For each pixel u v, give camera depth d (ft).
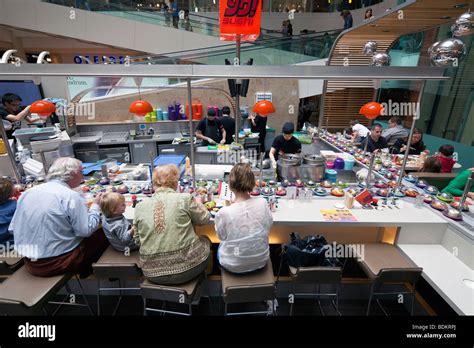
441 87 16.75
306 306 7.14
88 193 7.54
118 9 20.72
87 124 16.35
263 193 7.59
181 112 17.97
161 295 4.95
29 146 9.41
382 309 7.04
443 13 8.85
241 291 4.82
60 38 23.07
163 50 21.68
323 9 22.17
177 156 9.50
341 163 9.49
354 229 7.44
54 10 20.13
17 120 10.27
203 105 18.69
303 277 5.36
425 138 17.87
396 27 11.33
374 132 11.80
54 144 9.40
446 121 16.76
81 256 5.75
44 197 5.18
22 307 4.62
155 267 5.05
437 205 6.89
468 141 15.44
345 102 18.81
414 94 18.52
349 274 7.59
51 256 5.28
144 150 16.08
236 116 8.21
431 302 6.79
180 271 5.05
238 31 6.30
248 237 5.11
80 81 16.25
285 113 20.63
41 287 5.20
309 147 13.08
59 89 15.03
